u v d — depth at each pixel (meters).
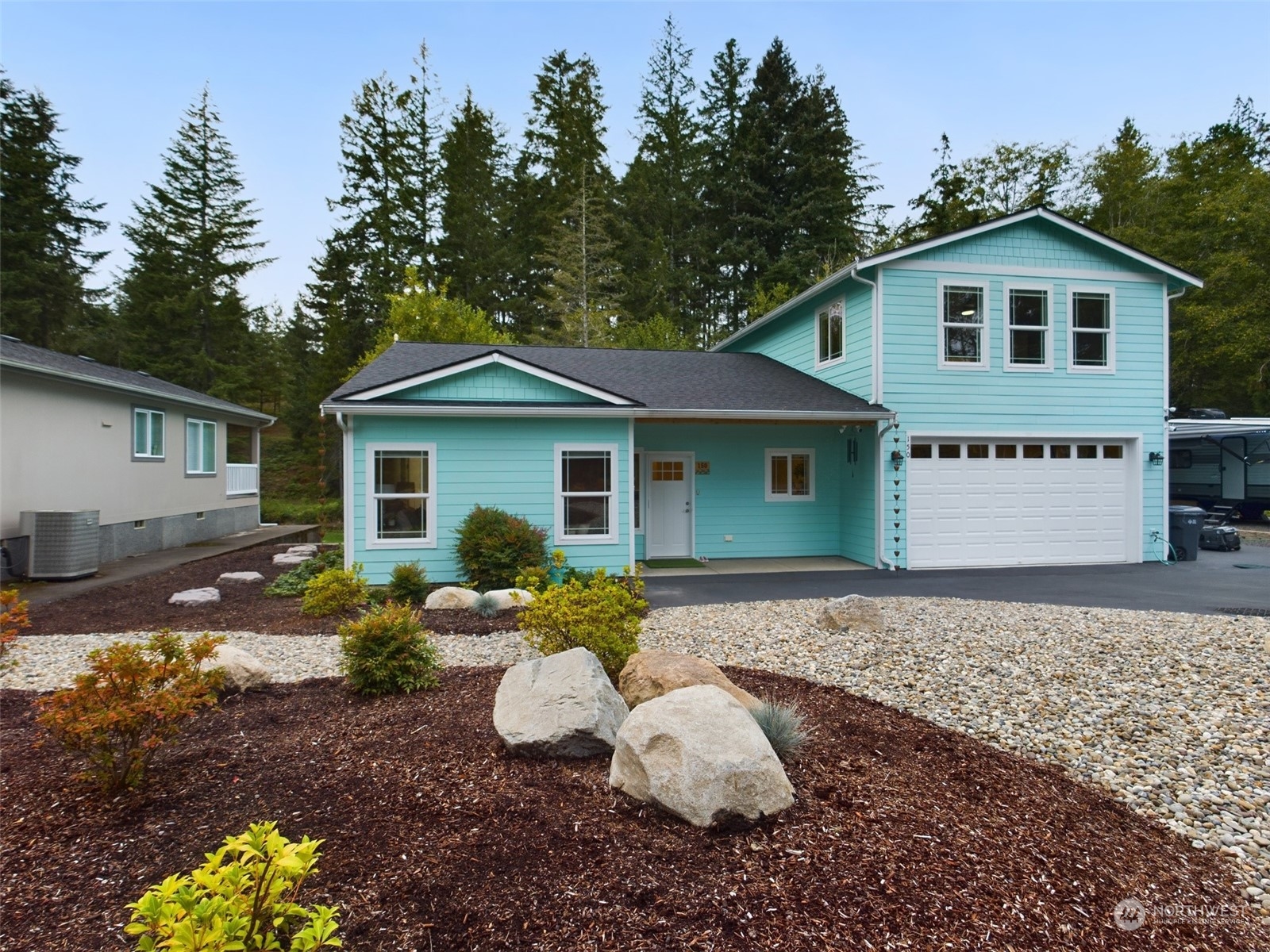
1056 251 12.91
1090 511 13.25
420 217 31.48
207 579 11.59
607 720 3.92
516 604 8.70
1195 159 28.86
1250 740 4.48
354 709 4.81
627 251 31.22
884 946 2.40
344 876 2.71
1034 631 7.18
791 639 6.97
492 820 3.12
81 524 11.41
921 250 12.28
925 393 12.53
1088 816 3.49
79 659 6.63
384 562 10.36
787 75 31.95
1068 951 2.44
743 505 14.08
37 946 2.34
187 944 1.76
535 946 2.37
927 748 4.16
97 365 14.87
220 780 3.57
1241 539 17.05
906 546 12.55
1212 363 24.17
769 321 16.64
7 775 3.67
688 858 2.83
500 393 10.83
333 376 25.19
